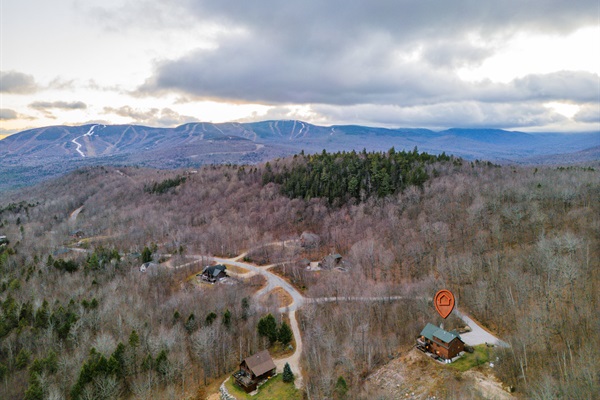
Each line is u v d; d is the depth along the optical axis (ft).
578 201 474.08
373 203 633.61
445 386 262.26
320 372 295.07
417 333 327.47
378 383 281.95
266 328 337.93
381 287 397.80
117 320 348.38
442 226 478.59
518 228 454.81
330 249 561.02
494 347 289.33
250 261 556.92
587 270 335.67
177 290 467.11
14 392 272.10
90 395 256.32
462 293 379.96
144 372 292.20
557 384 228.63
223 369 318.65
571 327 282.36
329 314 372.38
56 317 351.67
